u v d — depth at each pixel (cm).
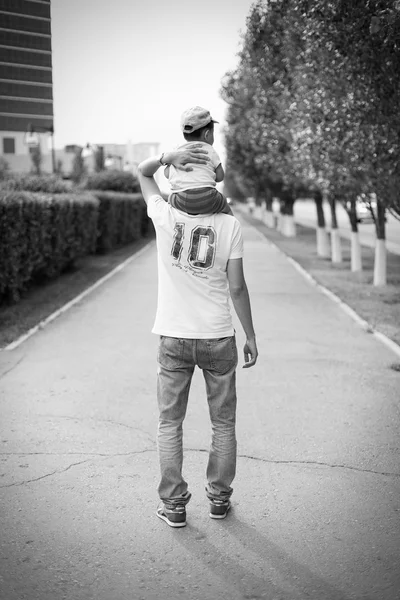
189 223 376
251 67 1476
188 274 379
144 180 400
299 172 1616
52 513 409
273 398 654
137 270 1853
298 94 1209
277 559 356
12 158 7862
